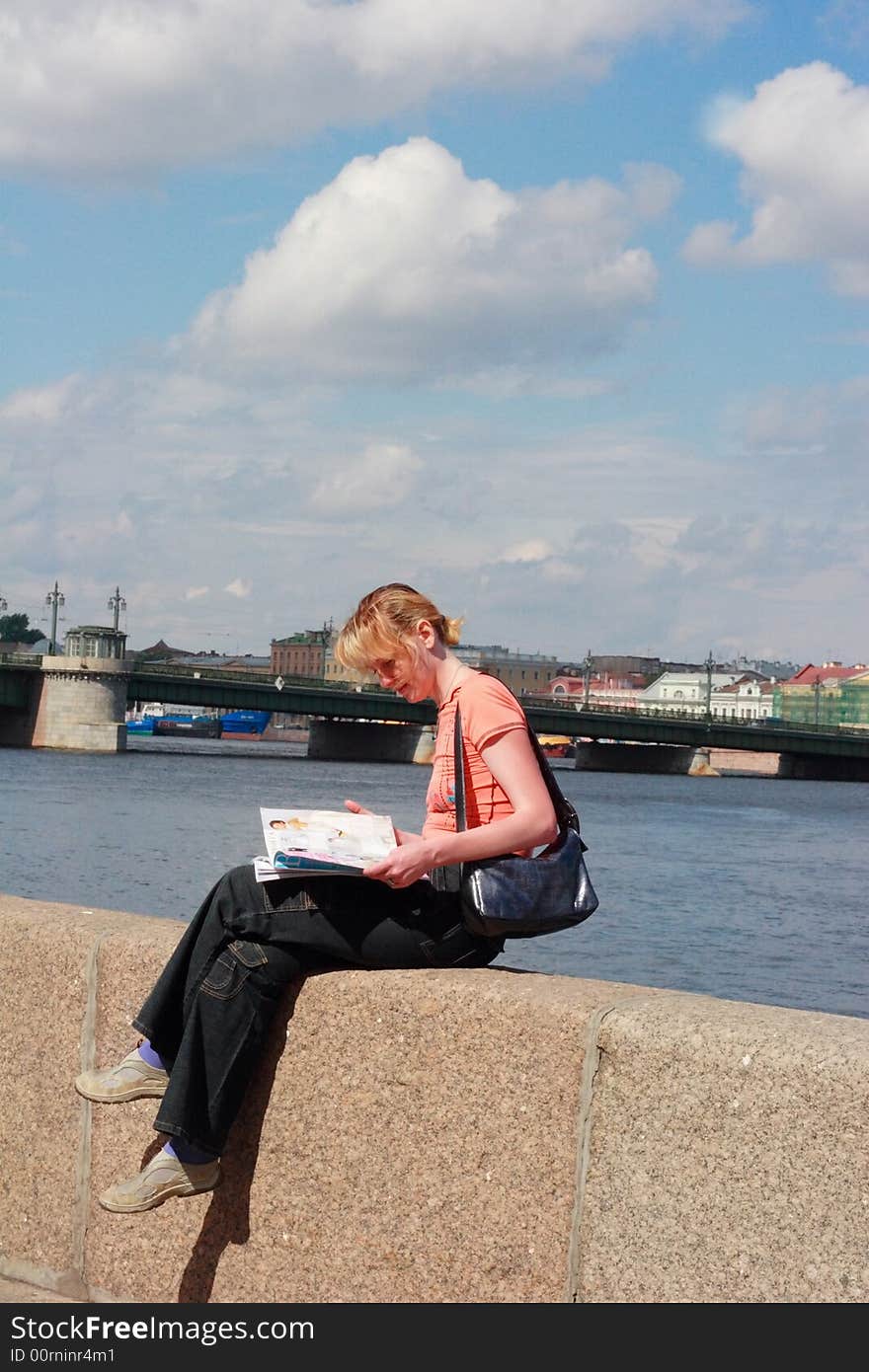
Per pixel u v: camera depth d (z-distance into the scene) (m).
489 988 3.42
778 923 34.22
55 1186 4.19
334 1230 3.62
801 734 120.25
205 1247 3.85
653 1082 3.12
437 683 3.82
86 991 4.16
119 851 44.25
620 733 112.00
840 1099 2.86
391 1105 3.53
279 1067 3.72
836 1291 2.85
